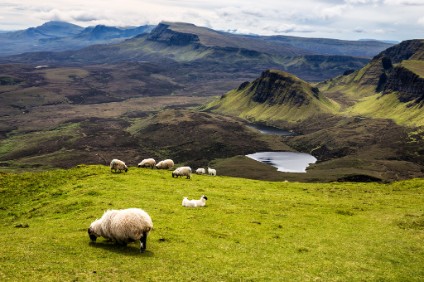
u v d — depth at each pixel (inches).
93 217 1504.7
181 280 855.7
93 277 824.3
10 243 1096.8
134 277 852.0
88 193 1968.5
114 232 1066.7
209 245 1186.6
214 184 2482.8
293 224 1549.0
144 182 2316.7
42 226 1403.8
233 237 1307.8
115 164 2647.6
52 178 2455.7
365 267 1065.5
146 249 1090.1
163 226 1373.0
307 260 1104.2
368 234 1439.5
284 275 953.5
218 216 1598.2
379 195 2346.2
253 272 956.6
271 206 1889.8
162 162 3152.1
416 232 1473.9
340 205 1983.3
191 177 2711.6
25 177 2493.8
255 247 1206.3
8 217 1760.6
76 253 1009.5
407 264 1117.7
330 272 1008.2
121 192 1988.2
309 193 2410.2
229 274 927.0
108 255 1006.4
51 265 888.3
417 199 2178.9
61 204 1797.5
